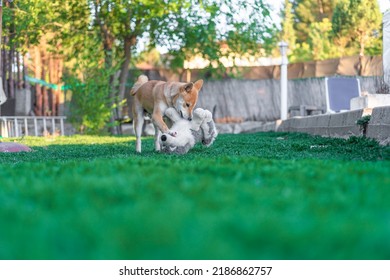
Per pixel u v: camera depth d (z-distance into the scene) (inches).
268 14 947.3
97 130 851.4
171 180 161.5
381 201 127.1
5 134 749.9
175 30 935.0
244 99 1008.2
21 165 244.7
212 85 1013.2
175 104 340.2
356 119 456.4
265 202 124.6
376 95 502.0
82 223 101.1
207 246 83.6
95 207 120.0
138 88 371.6
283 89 845.8
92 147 480.4
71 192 140.3
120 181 154.5
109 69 845.2
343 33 1483.8
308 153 341.7
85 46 868.0
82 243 86.5
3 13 719.7
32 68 968.9
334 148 376.5
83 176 174.9
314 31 1540.4
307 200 128.6
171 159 263.1
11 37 831.1
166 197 129.8
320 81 978.1
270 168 195.6
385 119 384.2
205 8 785.6
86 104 837.2
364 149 356.2
